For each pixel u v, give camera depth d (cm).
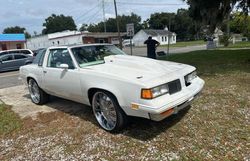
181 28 8594
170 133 407
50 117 531
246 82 696
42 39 5056
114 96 409
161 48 3866
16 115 564
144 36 6519
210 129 411
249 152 338
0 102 703
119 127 417
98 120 454
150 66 441
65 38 4591
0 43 3991
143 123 451
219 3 1133
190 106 520
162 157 343
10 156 387
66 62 503
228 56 1401
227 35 2678
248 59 1155
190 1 1197
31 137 443
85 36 4288
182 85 411
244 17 1337
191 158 333
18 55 1714
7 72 1630
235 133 392
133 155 356
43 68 567
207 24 1328
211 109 498
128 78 387
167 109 364
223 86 670
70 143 407
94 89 441
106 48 558
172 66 459
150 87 361
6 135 462
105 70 436
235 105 514
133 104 376
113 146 385
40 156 378
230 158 327
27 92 820
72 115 532
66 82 496
